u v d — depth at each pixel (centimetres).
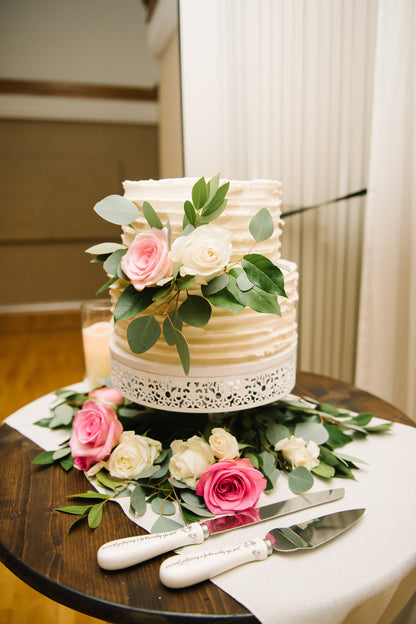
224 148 123
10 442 72
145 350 52
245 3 114
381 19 105
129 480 58
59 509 53
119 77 345
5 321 351
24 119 338
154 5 186
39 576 44
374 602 44
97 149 357
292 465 60
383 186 113
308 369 135
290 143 121
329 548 47
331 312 133
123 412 70
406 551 47
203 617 40
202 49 119
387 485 58
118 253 54
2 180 341
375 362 122
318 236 128
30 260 363
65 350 285
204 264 48
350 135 123
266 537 47
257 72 116
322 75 119
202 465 54
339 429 69
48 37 328
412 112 111
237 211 55
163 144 214
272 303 50
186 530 48
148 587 43
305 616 40
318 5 115
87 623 96
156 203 56
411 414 119
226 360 55
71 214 360
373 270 117
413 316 116
